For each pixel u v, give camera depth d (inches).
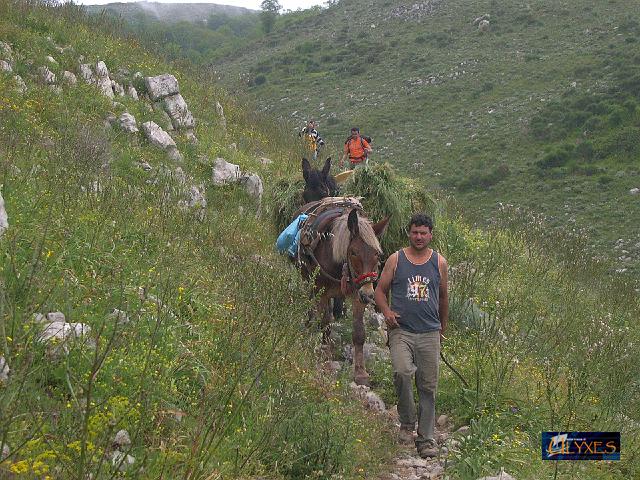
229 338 227.0
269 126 749.3
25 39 550.6
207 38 5408.5
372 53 2861.7
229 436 190.1
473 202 1583.4
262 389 217.8
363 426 219.0
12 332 179.2
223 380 209.9
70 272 241.0
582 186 1545.3
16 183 304.2
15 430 152.7
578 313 460.1
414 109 2242.9
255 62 3280.0
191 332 237.6
